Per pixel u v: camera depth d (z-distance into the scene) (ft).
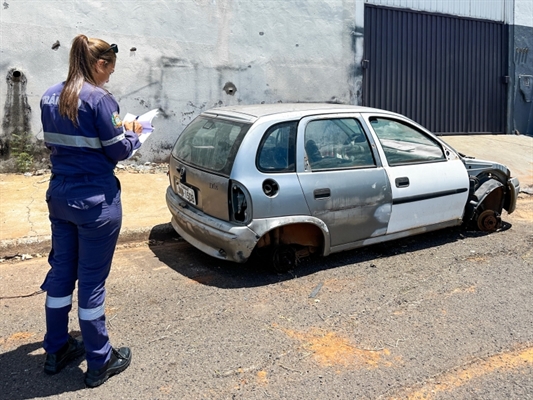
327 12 33.65
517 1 42.68
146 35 28.32
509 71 42.98
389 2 36.63
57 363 10.93
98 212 10.02
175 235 20.08
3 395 10.21
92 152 9.96
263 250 16.35
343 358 11.62
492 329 12.98
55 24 26.30
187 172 16.52
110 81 27.76
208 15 29.78
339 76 34.78
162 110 29.32
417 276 16.26
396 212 17.44
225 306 14.06
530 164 35.32
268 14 31.65
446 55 39.75
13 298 14.61
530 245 19.31
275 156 15.30
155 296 14.66
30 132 26.61
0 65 25.54
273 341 12.28
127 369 11.09
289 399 10.15
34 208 21.54
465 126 41.50
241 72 31.30
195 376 10.87
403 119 18.22
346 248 16.75
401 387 10.58
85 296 10.24
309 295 14.79
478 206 19.84
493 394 10.41
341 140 16.53
